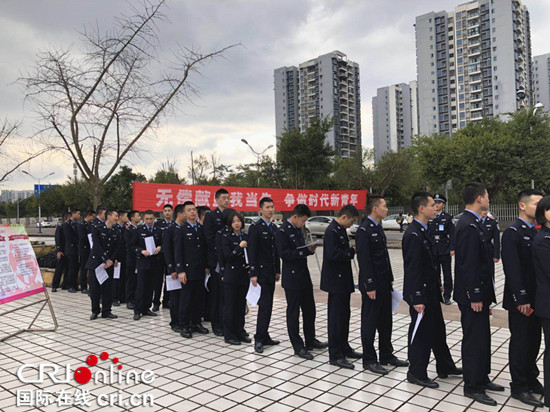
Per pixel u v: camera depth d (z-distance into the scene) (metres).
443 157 25.61
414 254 3.46
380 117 86.38
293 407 3.11
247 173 32.69
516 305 3.14
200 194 8.79
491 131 26.67
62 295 8.15
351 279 4.13
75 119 8.53
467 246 3.21
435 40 68.88
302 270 4.41
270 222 4.82
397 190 34.72
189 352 4.51
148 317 6.30
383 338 3.99
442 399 3.21
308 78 75.62
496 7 61.88
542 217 2.93
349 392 3.37
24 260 5.53
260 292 4.56
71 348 4.71
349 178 32.22
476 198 3.29
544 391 2.95
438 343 3.62
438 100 68.81
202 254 5.34
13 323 5.99
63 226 8.58
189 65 8.75
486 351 3.21
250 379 3.69
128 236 6.99
